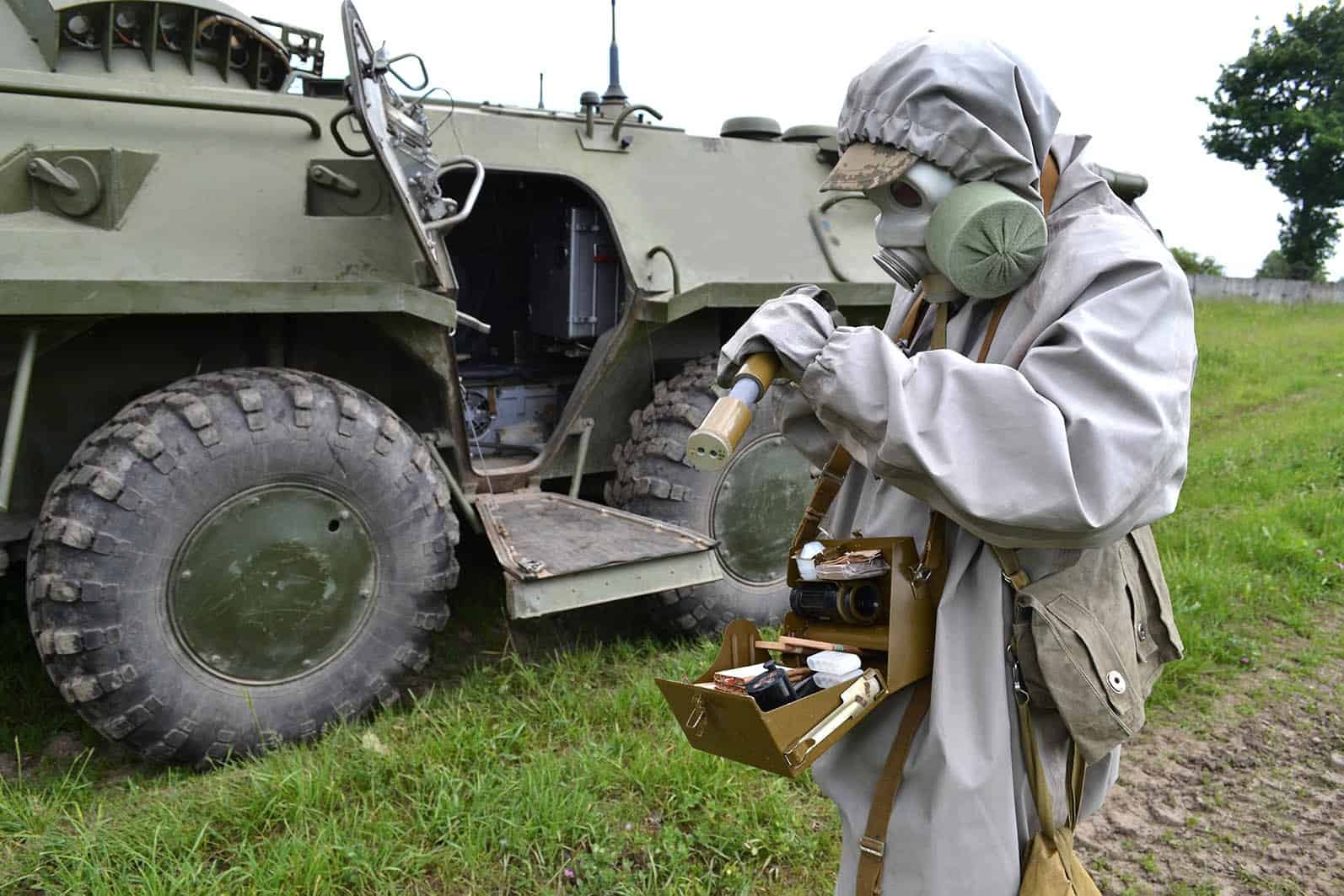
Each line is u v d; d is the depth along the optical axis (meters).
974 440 1.36
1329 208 38.34
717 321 5.01
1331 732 3.79
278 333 3.89
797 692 1.59
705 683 1.73
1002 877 1.52
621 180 4.89
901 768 1.63
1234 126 38.34
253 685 3.48
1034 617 1.53
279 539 3.47
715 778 3.15
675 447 4.47
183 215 3.70
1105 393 1.36
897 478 1.44
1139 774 3.50
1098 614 1.58
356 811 2.93
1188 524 6.11
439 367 3.94
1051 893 1.51
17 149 3.57
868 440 1.46
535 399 5.34
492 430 5.19
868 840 1.64
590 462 4.92
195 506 3.31
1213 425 9.98
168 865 2.75
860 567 1.64
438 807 2.95
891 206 1.60
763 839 2.90
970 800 1.52
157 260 3.56
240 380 3.47
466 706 3.72
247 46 4.81
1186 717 3.89
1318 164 37.06
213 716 3.40
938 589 1.63
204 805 3.04
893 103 1.51
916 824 1.59
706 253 4.91
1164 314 1.42
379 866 2.74
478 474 4.45
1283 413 10.26
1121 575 1.65
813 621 1.79
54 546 3.16
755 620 4.71
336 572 3.59
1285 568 5.44
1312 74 37.59
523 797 3.03
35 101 3.72
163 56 4.46
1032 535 1.38
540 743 3.52
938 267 1.55
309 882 2.64
